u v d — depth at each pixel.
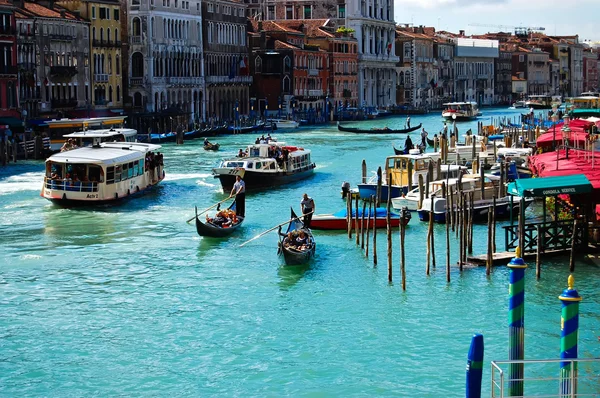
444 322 33.00
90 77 109.06
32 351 30.88
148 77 119.06
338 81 161.25
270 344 31.27
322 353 30.50
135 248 44.22
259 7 177.12
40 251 43.66
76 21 105.69
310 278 38.62
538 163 49.22
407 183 57.22
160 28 120.94
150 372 29.27
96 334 32.38
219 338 31.92
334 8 171.88
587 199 39.56
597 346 30.41
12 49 91.19
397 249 43.16
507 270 38.72
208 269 40.25
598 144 58.06
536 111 190.12
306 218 45.88
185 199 58.22
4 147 75.44
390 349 30.70
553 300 34.78
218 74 136.00
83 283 38.25
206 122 123.25
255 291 36.97
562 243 39.66
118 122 92.12
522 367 23.14
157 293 36.84
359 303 35.22
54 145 84.00
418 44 191.75
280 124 126.12
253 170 61.25
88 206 54.59
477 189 50.88
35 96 98.19
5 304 35.50
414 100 190.12
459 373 28.86
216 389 28.09
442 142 69.50
